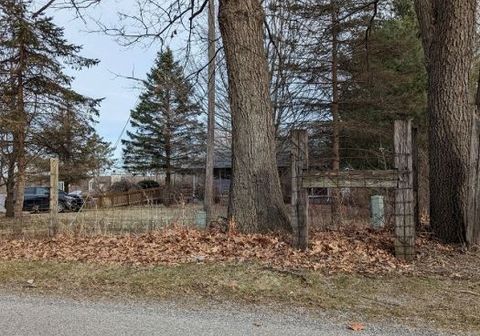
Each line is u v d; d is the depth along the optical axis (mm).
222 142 33562
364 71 19891
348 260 7219
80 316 5453
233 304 5844
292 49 19469
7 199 22781
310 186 7637
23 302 6125
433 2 8648
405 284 6301
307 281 6496
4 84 20859
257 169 8938
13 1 19719
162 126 41875
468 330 4863
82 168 26141
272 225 8828
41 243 10289
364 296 5980
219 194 28328
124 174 47594
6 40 20328
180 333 4816
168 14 10820
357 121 20906
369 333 4785
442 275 6586
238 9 8992
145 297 6234
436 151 8156
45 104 22281
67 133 22625
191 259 7699
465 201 7816
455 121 8008
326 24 21922
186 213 12938
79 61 22391
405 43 19844
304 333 4789
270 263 7238
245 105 9016
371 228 9203
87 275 7328
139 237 10000
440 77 8188
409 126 7207
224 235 8852
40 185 27469
